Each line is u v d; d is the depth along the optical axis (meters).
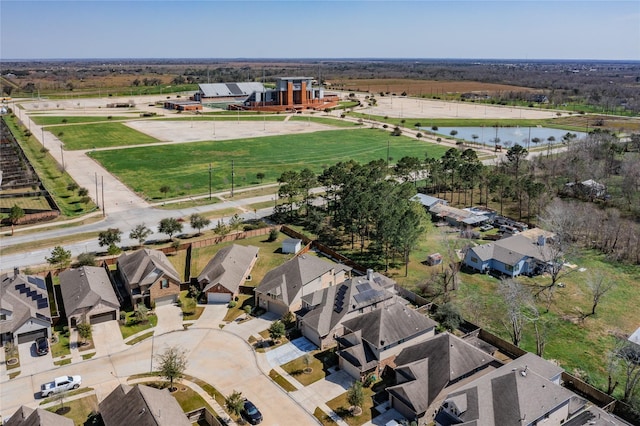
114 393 53.34
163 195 137.62
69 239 104.88
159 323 73.31
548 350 67.75
